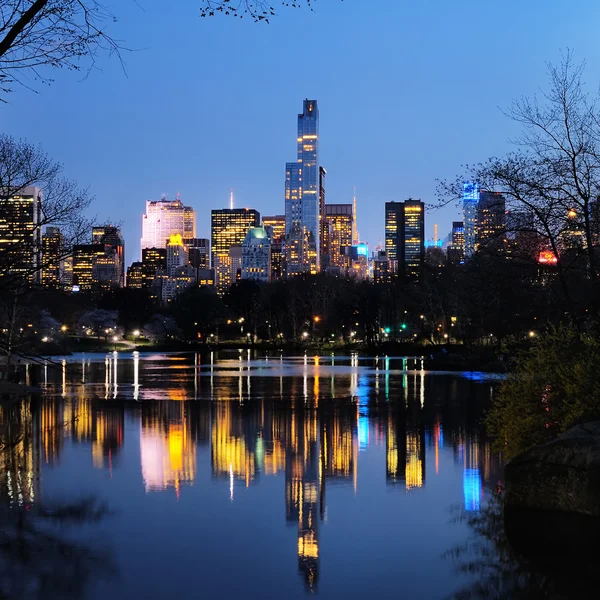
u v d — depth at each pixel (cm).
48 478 1748
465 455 2045
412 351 11281
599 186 1931
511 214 1988
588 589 1005
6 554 1172
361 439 2358
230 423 2773
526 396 1631
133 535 1274
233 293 16200
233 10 972
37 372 6500
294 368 7238
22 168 2791
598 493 1302
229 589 1023
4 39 906
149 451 2125
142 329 16112
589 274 2000
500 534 1258
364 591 1014
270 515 1405
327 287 14175
